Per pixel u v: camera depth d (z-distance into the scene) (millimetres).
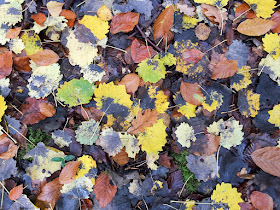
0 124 453
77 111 471
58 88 464
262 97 485
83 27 466
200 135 478
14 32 457
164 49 483
